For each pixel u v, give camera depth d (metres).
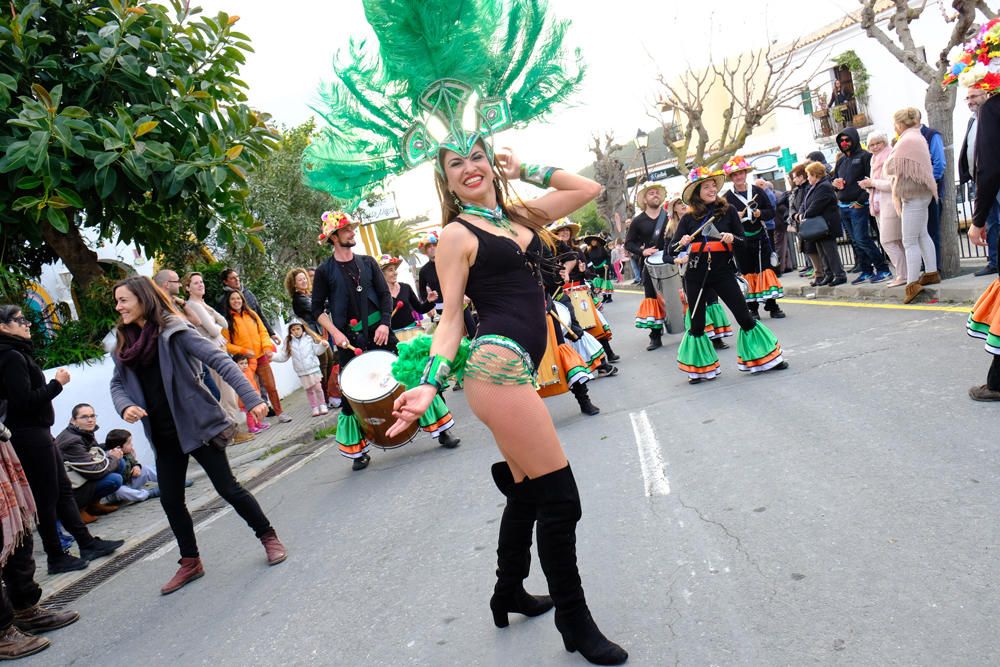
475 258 2.78
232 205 8.83
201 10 8.37
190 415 4.70
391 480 6.41
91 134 7.22
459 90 2.85
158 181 7.75
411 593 3.89
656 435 5.73
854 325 8.52
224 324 9.52
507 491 3.05
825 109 27.41
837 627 2.73
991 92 4.56
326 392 12.27
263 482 7.77
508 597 3.20
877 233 11.08
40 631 4.59
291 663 3.45
